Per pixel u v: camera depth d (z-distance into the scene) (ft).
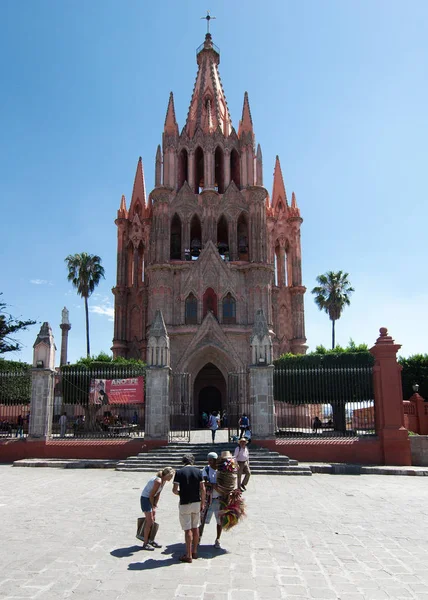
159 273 164.86
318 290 214.90
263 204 172.76
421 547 31.89
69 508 43.91
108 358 138.82
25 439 81.87
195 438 103.55
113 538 33.78
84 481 61.00
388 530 36.45
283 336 185.16
